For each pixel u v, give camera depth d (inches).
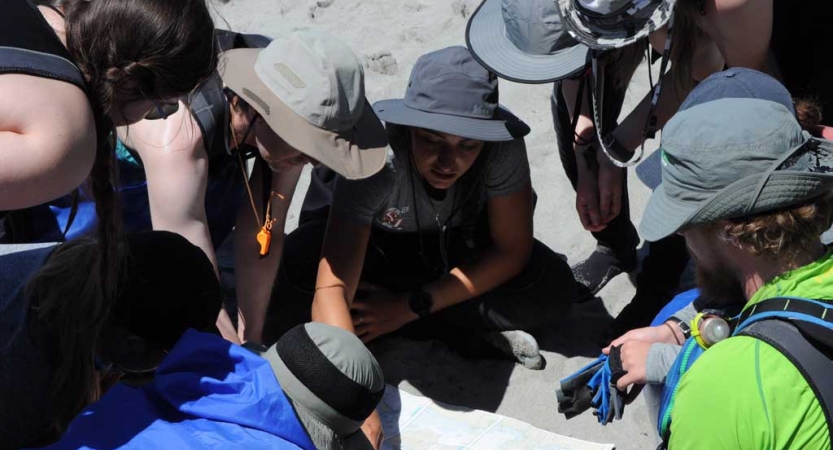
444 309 110.7
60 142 52.2
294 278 114.4
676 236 110.3
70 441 52.1
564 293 112.0
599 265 124.8
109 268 55.7
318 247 113.9
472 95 95.3
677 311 77.1
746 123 56.6
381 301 108.2
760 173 55.6
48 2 58.1
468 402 104.7
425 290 107.3
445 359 111.3
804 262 56.3
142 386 58.4
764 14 79.7
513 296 109.5
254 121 88.6
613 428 100.7
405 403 98.8
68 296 55.2
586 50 94.4
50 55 53.4
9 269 57.7
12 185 51.0
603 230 122.3
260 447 52.2
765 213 55.6
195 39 56.6
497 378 108.7
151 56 55.1
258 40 98.1
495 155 101.3
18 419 54.6
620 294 125.3
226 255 129.7
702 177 57.2
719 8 79.9
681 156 58.1
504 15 97.7
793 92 92.0
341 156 85.7
